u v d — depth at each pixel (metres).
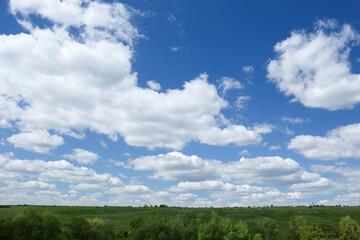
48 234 66.88
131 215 142.12
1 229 65.06
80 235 74.12
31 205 175.12
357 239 74.38
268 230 86.12
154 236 75.62
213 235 67.06
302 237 76.44
